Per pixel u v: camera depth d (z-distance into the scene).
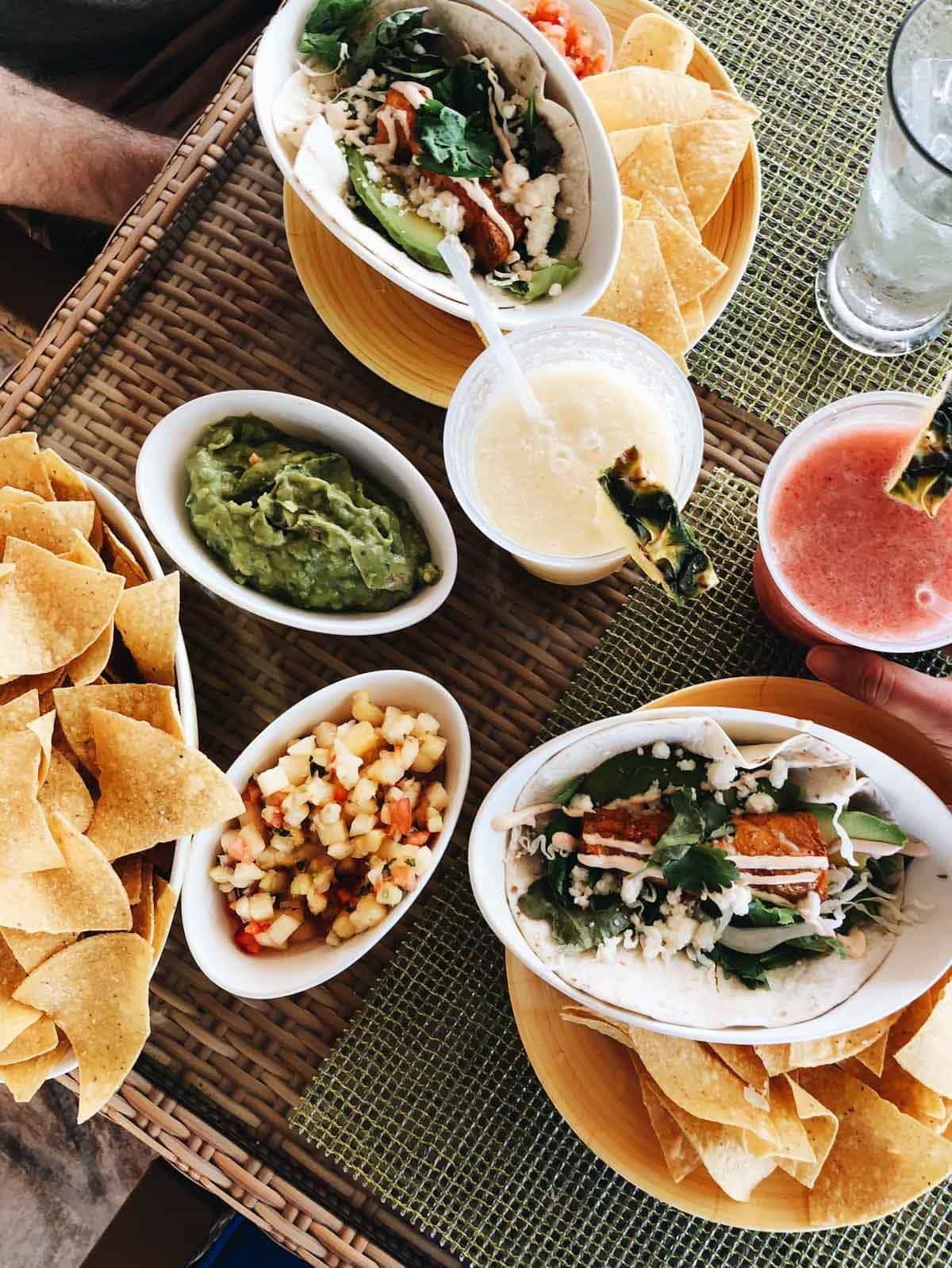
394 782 0.55
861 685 0.52
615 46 0.61
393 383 0.58
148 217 0.62
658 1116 0.52
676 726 0.51
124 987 0.49
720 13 0.63
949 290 0.56
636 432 0.54
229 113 0.63
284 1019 0.57
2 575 0.50
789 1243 0.55
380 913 0.53
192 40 0.83
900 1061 0.50
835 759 0.51
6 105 0.74
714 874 0.51
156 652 0.52
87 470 0.62
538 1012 0.54
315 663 0.60
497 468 0.55
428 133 0.55
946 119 0.52
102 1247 0.69
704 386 0.60
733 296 0.61
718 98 0.58
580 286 0.56
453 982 0.57
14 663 0.49
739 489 0.60
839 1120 0.52
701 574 0.48
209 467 0.55
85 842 0.49
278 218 0.63
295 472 0.54
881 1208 0.50
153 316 0.62
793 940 0.52
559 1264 0.56
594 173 0.55
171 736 0.50
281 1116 0.57
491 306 0.56
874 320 0.59
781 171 0.62
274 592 0.55
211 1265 0.69
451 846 0.58
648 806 0.53
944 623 0.51
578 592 0.59
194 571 0.54
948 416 0.46
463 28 0.56
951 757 0.53
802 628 0.54
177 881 0.51
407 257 0.57
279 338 0.62
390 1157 0.56
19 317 0.79
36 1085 0.50
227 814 0.50
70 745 0.51
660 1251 0.55
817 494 0.52
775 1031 0.49
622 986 0.51
